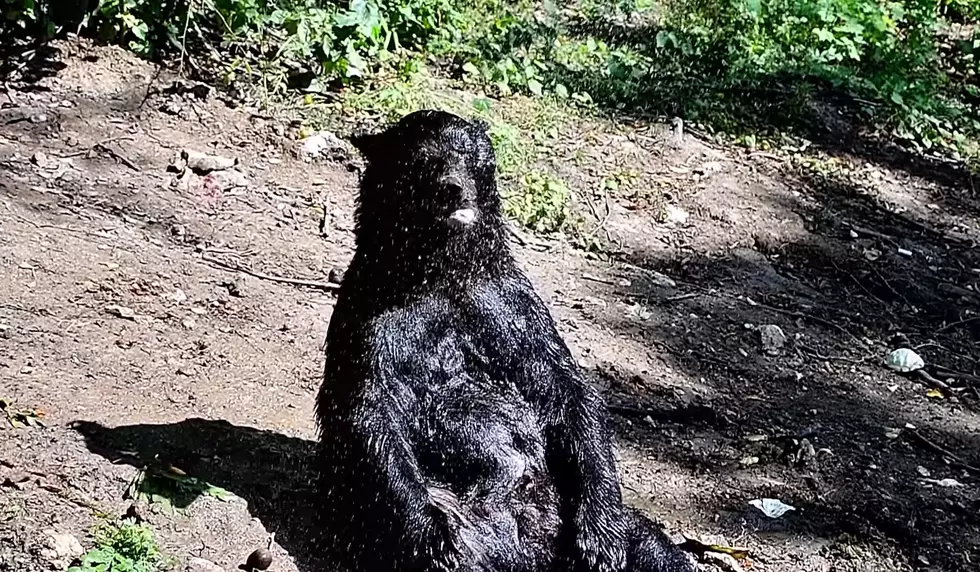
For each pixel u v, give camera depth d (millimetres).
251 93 6363
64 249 4996
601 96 7500
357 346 3787
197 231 5395
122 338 4598
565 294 5617
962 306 6297
